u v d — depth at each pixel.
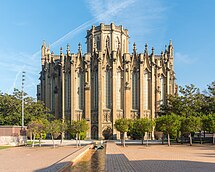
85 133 116.81
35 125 75.56
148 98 128.12
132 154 43.84
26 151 55.66
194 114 89.94
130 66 127.38
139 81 126.69
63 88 128.50
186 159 35.50
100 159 36.84
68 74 129.25
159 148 61.00
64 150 58.00
